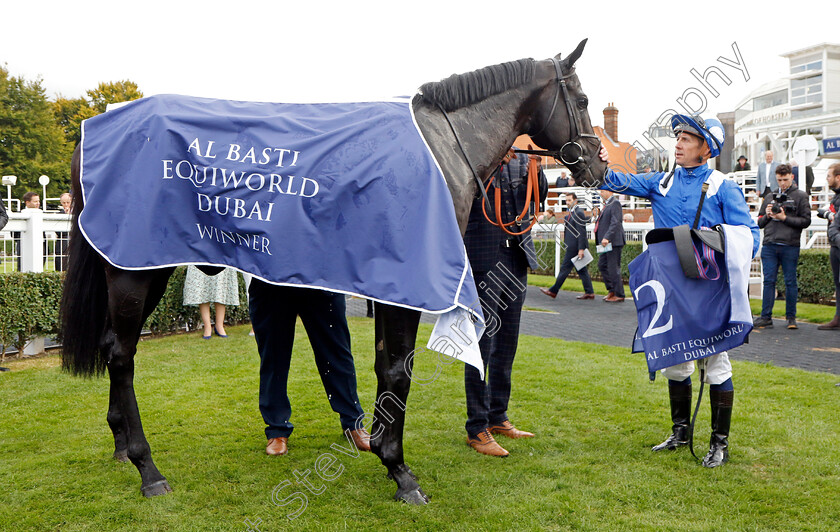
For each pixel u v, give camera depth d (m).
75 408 4.23
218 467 3.21
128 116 2.93
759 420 3.80
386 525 2.61
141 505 2.77
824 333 6.74
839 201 6.86
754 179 12.66
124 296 2.85
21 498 2.84
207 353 6.00
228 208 2.77
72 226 3.05
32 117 38.75
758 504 2.74
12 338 5.67
